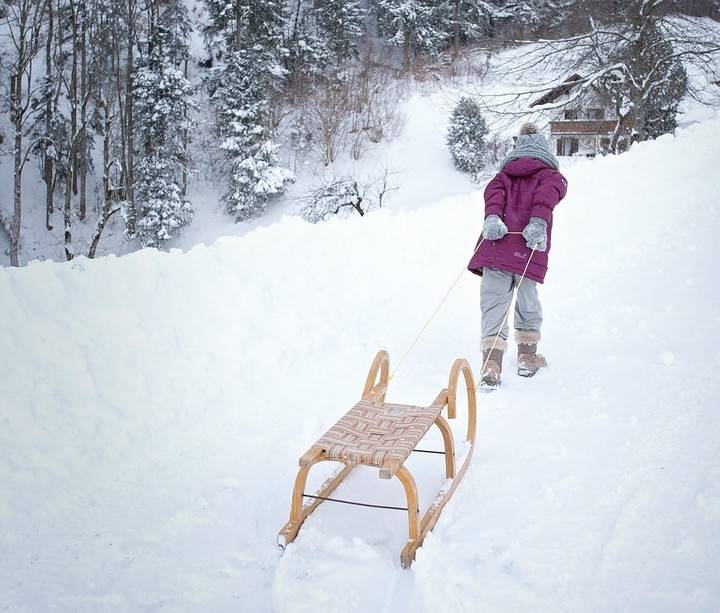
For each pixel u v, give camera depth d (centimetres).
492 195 514
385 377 425
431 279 771
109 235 3144
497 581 291
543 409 472
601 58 2164
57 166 3183
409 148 3575
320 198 2272
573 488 363
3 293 455
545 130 2303
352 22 4331
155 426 450
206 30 3862
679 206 989
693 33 2141
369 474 397
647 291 711
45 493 371
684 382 488
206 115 3722
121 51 3562
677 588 279
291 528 322
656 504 340
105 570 310
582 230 955
